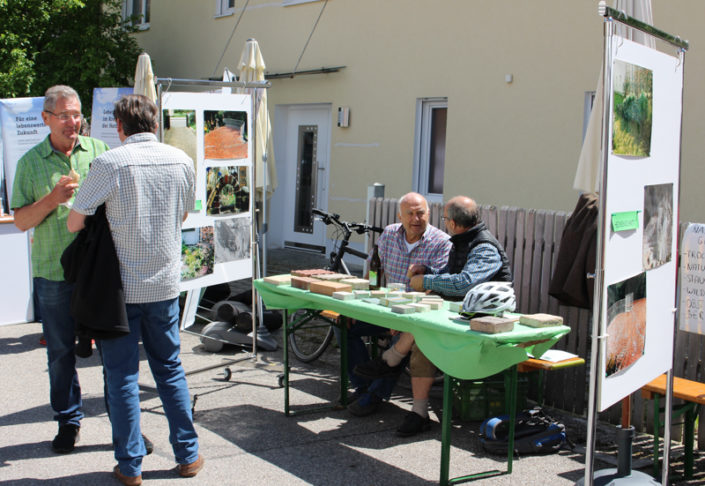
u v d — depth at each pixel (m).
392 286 4.23
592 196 4.35
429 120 9.57
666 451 3.37
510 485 3.56
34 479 3.51
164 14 13.80
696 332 3.86
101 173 3.25
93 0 13.19
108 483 3.48
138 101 3.47
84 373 5.35
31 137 6.77
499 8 8.45
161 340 3.53
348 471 3.72
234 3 12.34
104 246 3.28
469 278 4.16
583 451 4.04
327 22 10.63
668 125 3.14
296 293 4.28
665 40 3.05
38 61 13.05
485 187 8.75
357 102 10.28
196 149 5.02
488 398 4.48
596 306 2.72
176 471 3.66
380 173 10.05
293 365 5.79
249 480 3.58
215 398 4.89
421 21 9.34
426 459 3.91
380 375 4.41
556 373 4.77
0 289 6.80
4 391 4.88
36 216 3.60
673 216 3.27
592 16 7.62
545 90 8.09
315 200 11.28
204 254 5.14
